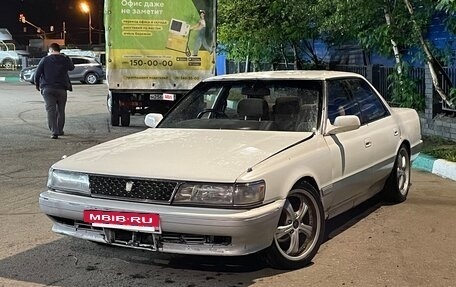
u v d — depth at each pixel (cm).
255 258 516
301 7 1366
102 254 540
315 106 566
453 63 1152
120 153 505
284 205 472
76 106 2002
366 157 602
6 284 470
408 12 1130
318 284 462
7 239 586
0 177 870
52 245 567
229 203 433
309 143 518
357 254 530
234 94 615
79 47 5500
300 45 1731
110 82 1325
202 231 433
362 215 659
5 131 1366
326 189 527
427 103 1212
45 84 1240
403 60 1232
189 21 1321
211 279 477
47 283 472
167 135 557
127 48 1317
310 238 508
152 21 1312
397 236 581
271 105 583
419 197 737
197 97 640
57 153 1071
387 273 484
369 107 656
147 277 484
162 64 1330
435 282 464
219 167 453
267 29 1525
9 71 4369
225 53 1942
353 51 1620
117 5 1299
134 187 456
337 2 1145
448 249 541
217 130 564
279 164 468
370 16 1166
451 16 1059
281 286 459
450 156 912
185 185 443
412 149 734
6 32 5519
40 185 819
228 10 1530
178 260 521
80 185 480
